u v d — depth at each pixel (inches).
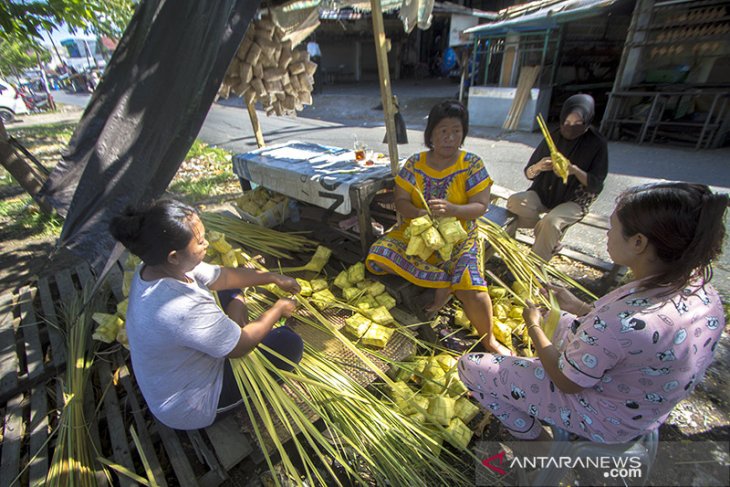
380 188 104.4
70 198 104.7
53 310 109.9
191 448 75.4
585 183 112.0
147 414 81.6
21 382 88.9
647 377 47.0
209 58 70.7
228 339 57.9
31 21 143.0
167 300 53.7
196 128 73.4
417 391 80.0
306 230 136.6
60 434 71.5
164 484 67.7
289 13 105.7
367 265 99.0
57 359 93.6
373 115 463.2
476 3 665.0
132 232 51.5
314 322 94.2
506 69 380.5
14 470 71.7
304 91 121.2
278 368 75.5
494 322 95.5
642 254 46.2
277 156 139.2
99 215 84.6
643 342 44.9
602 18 390.3
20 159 161.5
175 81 78.5
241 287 78.2
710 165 234.7
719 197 40.9
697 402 82.5
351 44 783.7
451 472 63.4
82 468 66.4
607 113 319.0
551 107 392.8
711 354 47.8
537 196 127.3
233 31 69.7
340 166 120.6
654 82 324.2
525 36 358.3
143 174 80.4
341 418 67.3
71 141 107.5
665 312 44.8
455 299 113.6
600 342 47.1
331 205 109.0
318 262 111.5
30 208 192.7
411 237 86.8
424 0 124.3
